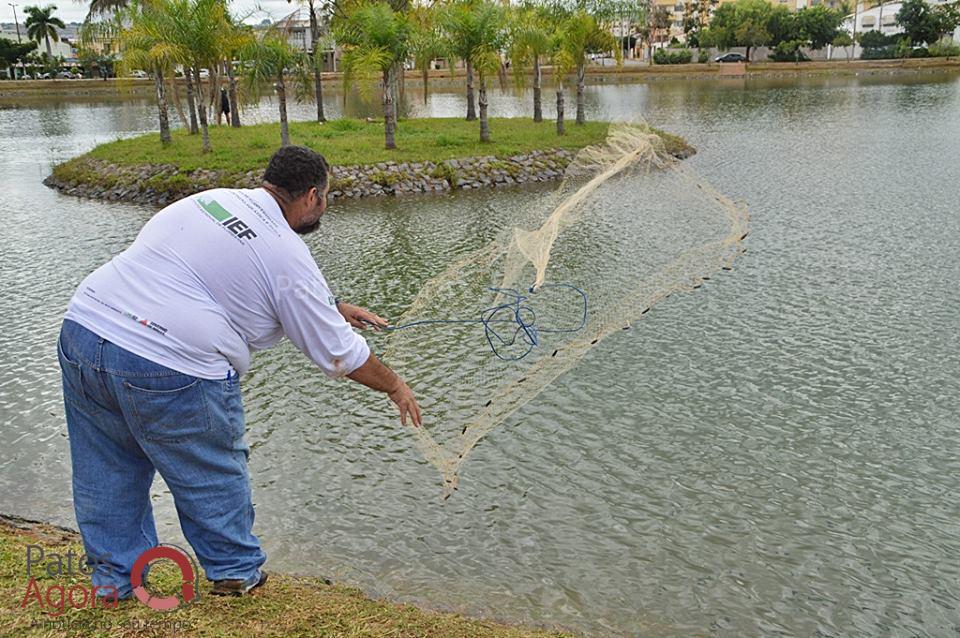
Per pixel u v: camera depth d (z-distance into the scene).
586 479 8.17
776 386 10.23
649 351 11.38
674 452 8.68
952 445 8.73
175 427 3.58
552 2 32.34
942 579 6.64
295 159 3.68
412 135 31.00
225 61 33.66
